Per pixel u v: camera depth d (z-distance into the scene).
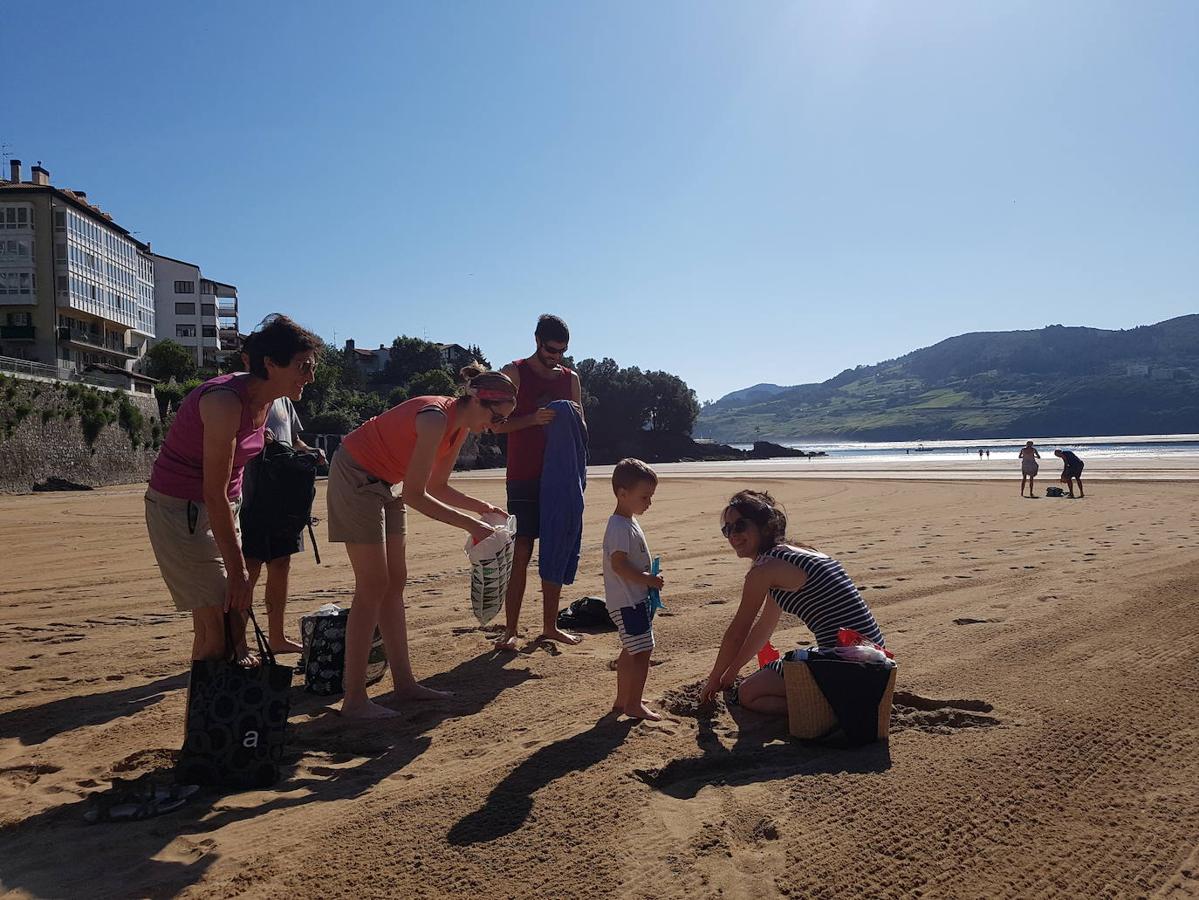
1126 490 23.38
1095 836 3.06
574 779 3.53
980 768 3.61
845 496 24.44
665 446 128.12
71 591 8.93
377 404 90.38
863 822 3.13
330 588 8.80
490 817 3.19
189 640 6.45
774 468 58.38
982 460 65.00
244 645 3.97
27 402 38.47
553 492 6.14
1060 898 2.66
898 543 11.68
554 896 2.64
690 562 10.26
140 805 3.32
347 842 3.01
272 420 6.51
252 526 6.00
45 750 4.02
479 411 5.01
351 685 4.54
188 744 3.58
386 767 3.79
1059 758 3.73
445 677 5.32
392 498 4.82
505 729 4.27
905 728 4.17
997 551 10.45
